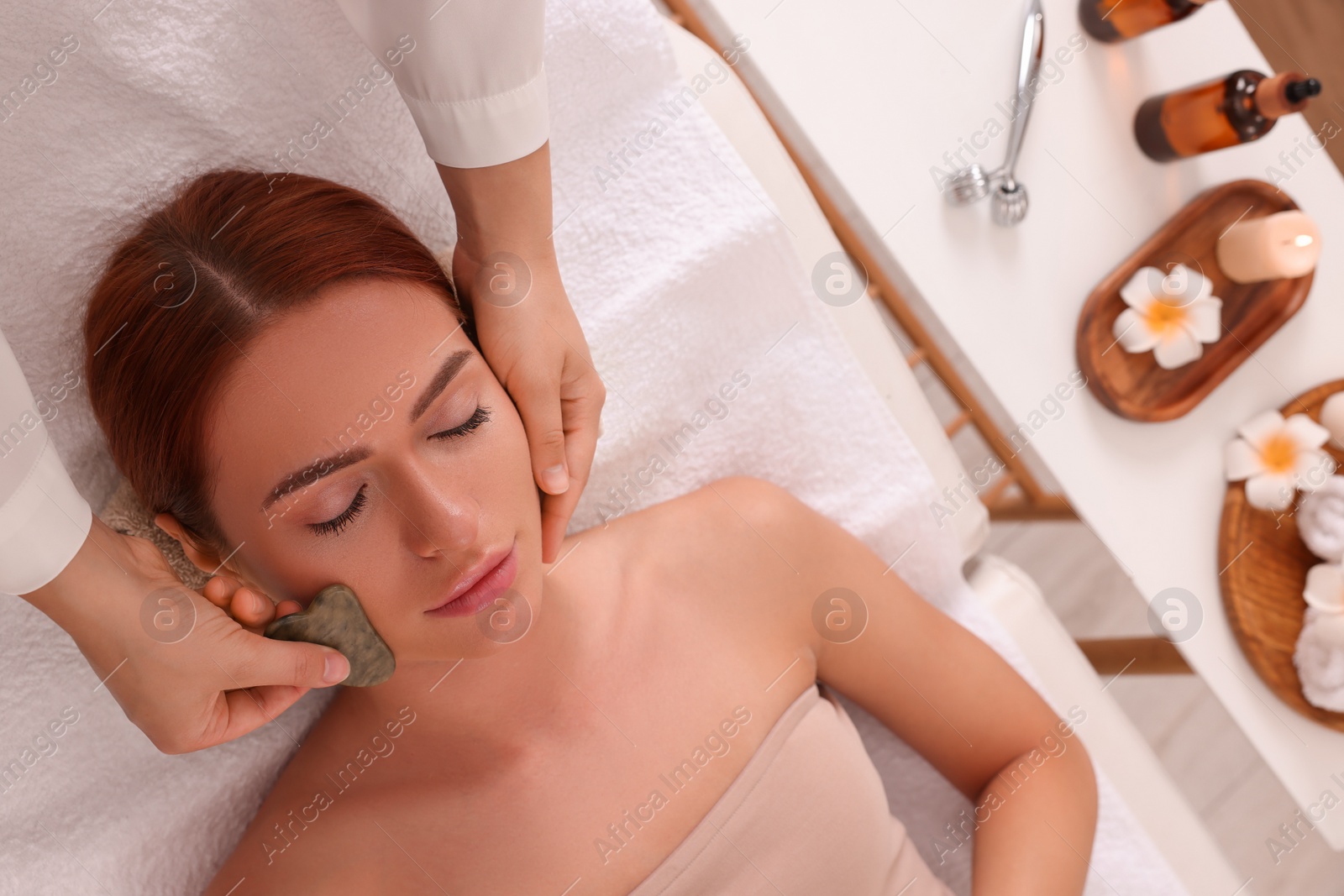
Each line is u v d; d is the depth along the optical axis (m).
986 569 1.26
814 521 1.03
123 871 0.89
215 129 0.87
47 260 0.83
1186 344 1.17
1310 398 1.23
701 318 1.09
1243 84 1.13
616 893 0.87
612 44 1.01
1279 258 1.16
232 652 0.73
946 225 1.19
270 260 0.69
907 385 1.21
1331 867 1.71
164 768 0.91
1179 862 1.16
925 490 1.15
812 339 1.13
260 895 0.85
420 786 0.88
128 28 0.81
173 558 0.85
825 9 1.19
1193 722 1.73
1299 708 1.20
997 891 0.96
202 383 0.69
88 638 0.72
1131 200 1.23
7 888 0.86
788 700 0.95
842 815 0.92
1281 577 1.21
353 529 0.73
